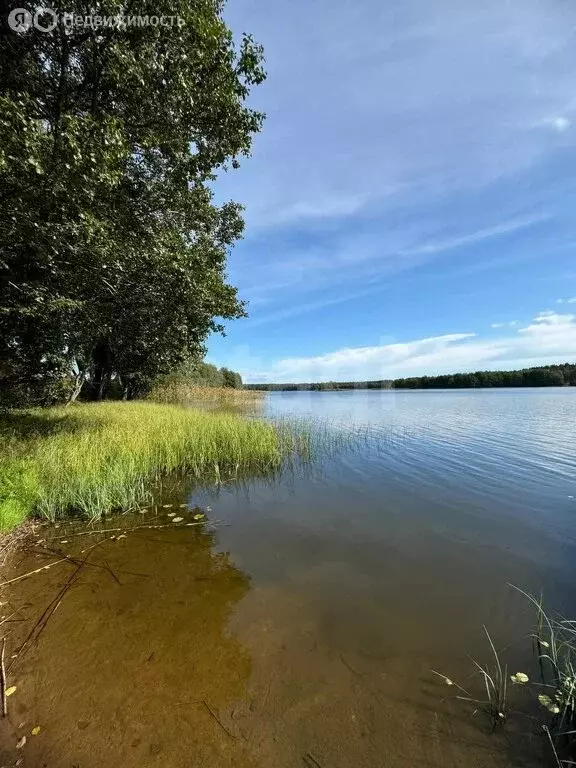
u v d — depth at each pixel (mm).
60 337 11391
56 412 14570
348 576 3961
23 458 6910
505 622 3209
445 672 2645
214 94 7328
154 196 8516
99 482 6305
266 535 5031
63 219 6195
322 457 9922
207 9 6570
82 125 5492
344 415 20812
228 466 8766
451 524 5414
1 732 2170
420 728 2217
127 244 7645
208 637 2986
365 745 2109
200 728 2197
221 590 3672
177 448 8867
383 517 5691
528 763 2023
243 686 2506
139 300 9727
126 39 6219
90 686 2496
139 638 2971
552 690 2465
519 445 11320
